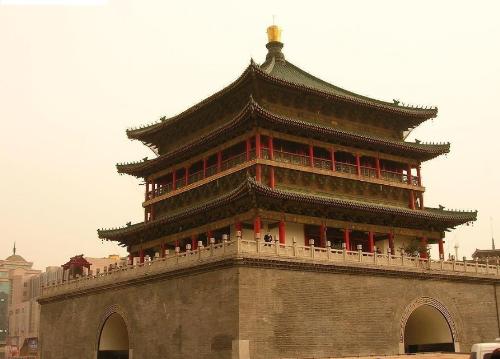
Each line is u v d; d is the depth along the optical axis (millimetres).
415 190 70125
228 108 67125
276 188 59406
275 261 50750
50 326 75312
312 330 51969
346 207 59844
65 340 71312
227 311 49094
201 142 65438
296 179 61594
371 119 70750
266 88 63188
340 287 54938
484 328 65062
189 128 72875
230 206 58781
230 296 49094
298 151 63906
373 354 55438
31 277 186750
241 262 48938
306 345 51250
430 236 69062
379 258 58562
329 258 54844
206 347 50562
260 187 53656
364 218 63562
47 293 77438
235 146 64000
